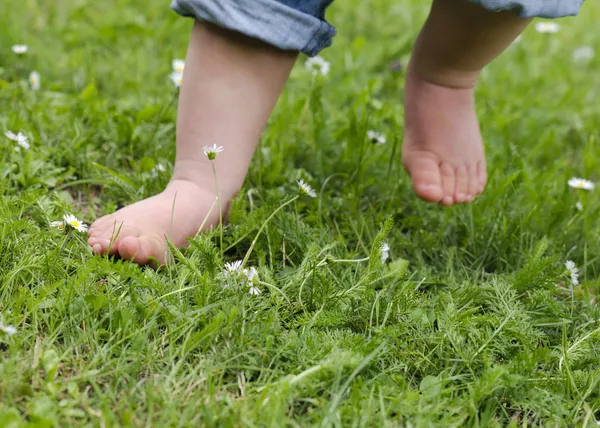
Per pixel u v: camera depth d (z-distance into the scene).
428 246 1.25
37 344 1.05
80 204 1.27
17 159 1.27
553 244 1.27
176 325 1.08
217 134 1.18
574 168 1.46
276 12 1.15
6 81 1.49
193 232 1.17
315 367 1.04
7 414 0.98
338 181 1.35
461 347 1.10
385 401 1.04
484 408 1.06
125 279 1.11
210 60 1.17
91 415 1.01
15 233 1.13
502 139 1.49
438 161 1.26
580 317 1.17
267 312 1.10
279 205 1.21
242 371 1.06
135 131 1.38
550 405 1.06
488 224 1.28
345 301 1.13
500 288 1.16
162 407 1.02
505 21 1.17
